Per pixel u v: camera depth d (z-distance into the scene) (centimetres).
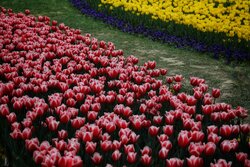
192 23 1280
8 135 440
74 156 346
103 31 1356
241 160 385
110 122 425
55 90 614
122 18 1466
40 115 460
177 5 1560
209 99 528
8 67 650
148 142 444
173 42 1215
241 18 1342
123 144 409
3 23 1049
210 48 1130
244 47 1145
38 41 892
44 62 788
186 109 495
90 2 1700
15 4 1777
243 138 460
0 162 403
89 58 765
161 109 562
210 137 413
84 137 395
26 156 398
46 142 377
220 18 1368
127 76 681
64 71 663
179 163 354
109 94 546
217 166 346
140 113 554
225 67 1006
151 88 647
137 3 1473
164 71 675
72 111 477
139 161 394
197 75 914
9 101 553
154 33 1255
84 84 623
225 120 493
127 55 1063
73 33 1025
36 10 1672
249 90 829
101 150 417
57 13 1627
